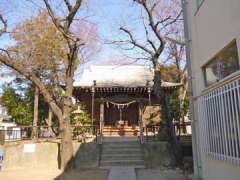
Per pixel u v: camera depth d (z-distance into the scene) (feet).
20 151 41.65
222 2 21.50
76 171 36.60
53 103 39.75
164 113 42.55
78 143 41.60
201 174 27.30
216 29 22.81
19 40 62.80
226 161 20.40
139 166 39.29
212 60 24.79
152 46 44.45
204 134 25.36
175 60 78.79
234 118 18.75
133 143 44.29
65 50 70.85
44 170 37.88
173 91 65.72
